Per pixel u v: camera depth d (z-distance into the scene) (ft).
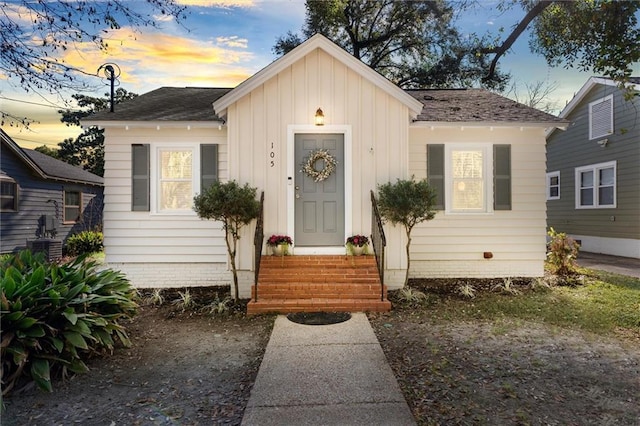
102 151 81.97
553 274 27.61
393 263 22.54
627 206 37.11
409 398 10.75
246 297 22.24
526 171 26.71
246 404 10.63
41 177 43.91
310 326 16.94
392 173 22.79
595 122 40.78
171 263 25.61
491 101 30.66
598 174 40.68
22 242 41.78
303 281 20.80
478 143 26.53
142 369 13.01
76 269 15.17
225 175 25.71
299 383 11.64
